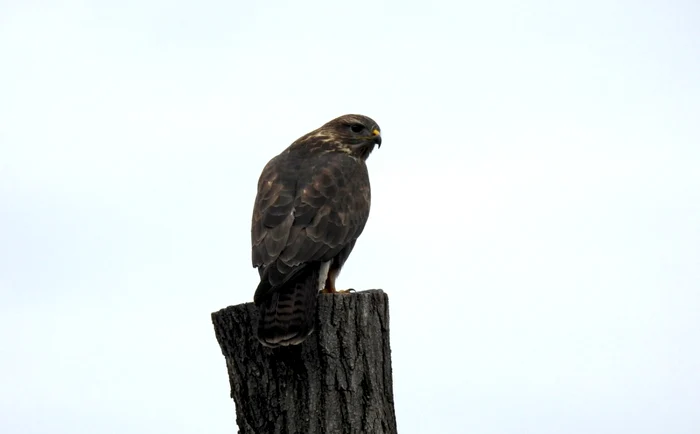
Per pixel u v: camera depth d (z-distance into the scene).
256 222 12.74
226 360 11.18
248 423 10.83
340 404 10.59
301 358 10.73
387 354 11.03
